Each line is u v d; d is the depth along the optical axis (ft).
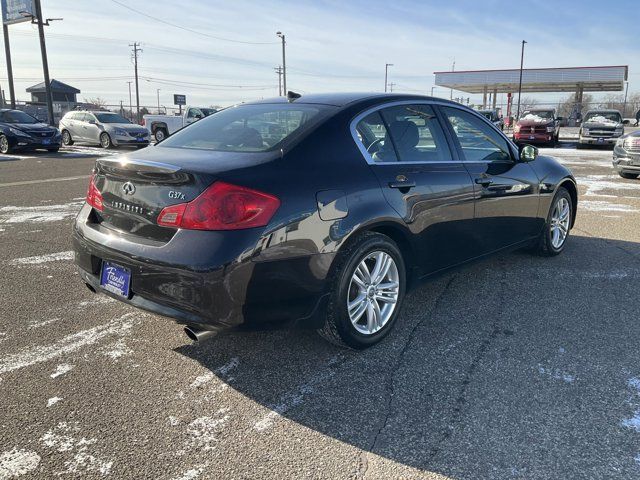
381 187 10.82
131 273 9.67
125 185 9.96
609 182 38.29
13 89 106.83
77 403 9.09
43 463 7.59
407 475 7.43
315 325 10.16
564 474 7.42
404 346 11.34
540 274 16.11
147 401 9.21
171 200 9.16
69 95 189.88
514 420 8.68
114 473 7.42
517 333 11.95
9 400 9.12
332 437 8.27
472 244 13.66
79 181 37.11
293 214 9.26
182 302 9.02
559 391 9.53
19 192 31.86
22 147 58.95
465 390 9.59
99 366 10.38
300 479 7.34
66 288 14.69
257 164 9.43
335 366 10.50
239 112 12.61
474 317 12.87
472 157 13.74
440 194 12.17
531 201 15.78
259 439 8.21
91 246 10.48
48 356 10.74
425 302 13.84
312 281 9.64
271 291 9.19
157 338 11.65
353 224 10.14
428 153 12.48
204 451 7.91
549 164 17.08
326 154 10.30
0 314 12.81
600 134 72.02
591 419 8.69
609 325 12.38
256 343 11.47
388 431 8.42
